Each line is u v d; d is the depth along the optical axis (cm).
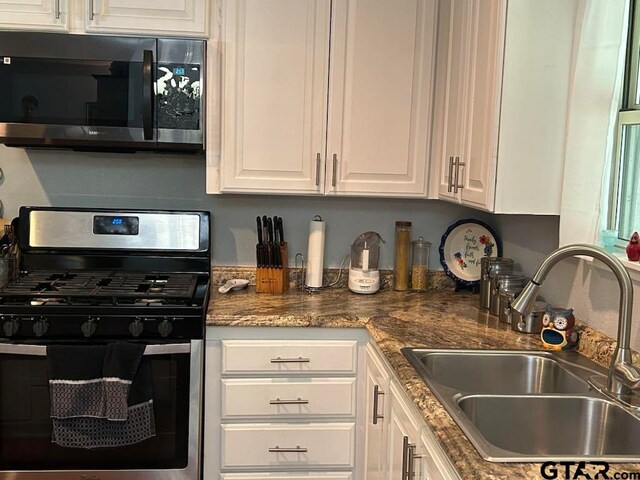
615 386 176
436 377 211
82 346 237
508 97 212
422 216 316
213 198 306
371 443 237
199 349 245
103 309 239
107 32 258
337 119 271
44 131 256
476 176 229
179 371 244
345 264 315
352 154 274
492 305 264
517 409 175
